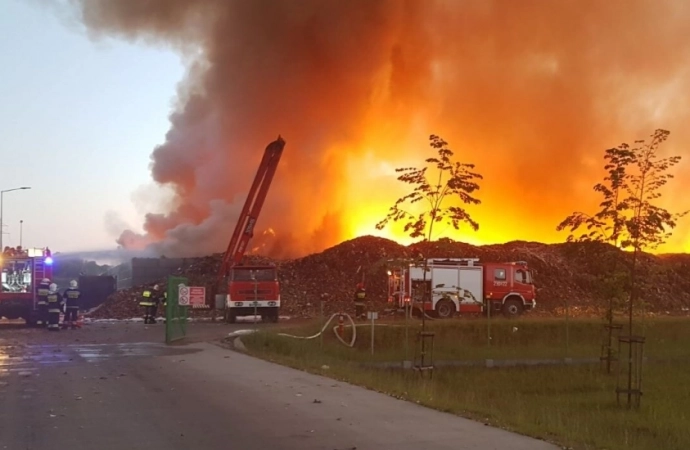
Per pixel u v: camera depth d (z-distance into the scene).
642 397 14.42
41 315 27.17
